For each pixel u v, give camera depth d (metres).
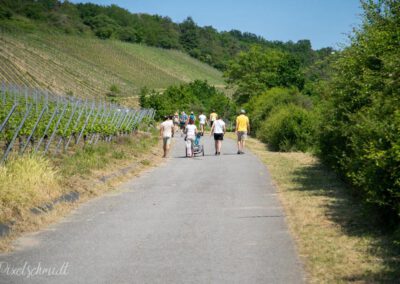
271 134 26.70
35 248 7.29
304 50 175.12
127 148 21.20
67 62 93.12
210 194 11.94
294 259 6.60
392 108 8.35
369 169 7.82
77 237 7.91
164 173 16.11
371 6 11.99
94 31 159.62
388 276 5.79
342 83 12.54
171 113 53.41
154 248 7.23
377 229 8.00
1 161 11.23
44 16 155.38
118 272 6.16
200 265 6.40
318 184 13.00
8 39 90.69
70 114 19.38
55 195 10.41
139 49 137.88
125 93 84.81
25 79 64.81
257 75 60.75
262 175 15.21
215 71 154.75
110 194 12.05
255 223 8.74
